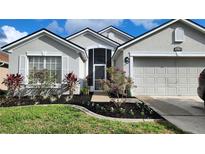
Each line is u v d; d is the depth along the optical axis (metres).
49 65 14.96
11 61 14.78
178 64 14.88
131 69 14.62
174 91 14.77
